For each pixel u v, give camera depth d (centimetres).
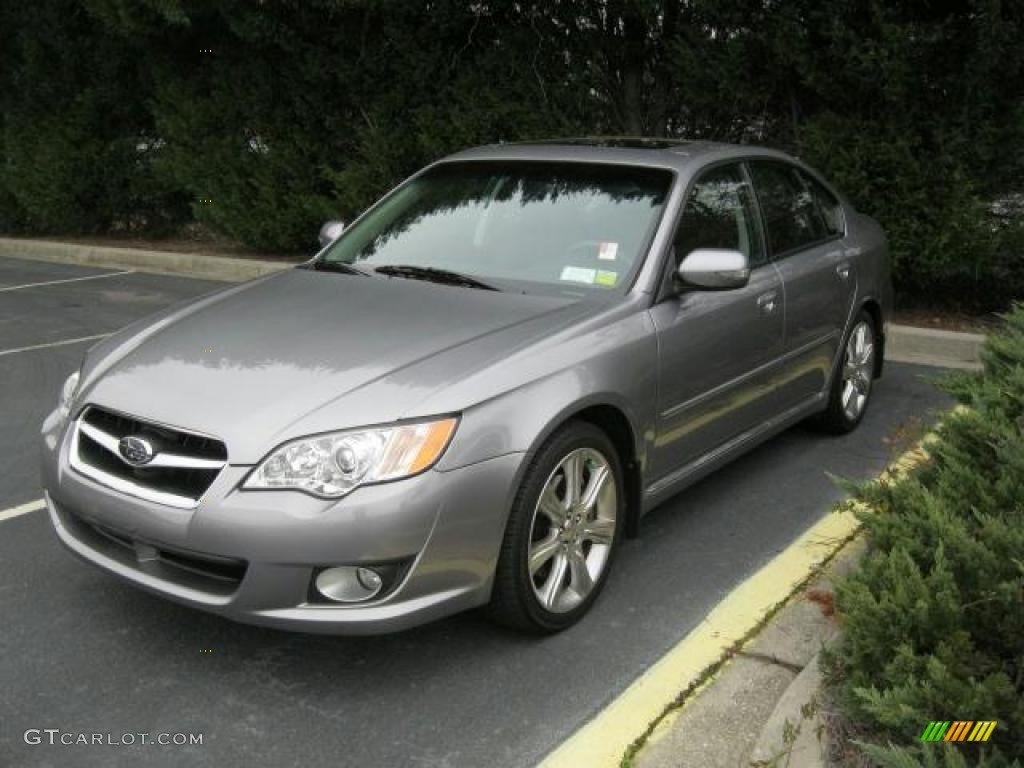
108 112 1402
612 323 383
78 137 1395
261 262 1196
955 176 774
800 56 795
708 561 421
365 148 1087
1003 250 799
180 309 422
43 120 1435
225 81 1213
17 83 1427
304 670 337
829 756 267
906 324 838
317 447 307
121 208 1421
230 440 312
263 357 350
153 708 316
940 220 788
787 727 269
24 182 1445
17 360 781
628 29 952
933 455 368
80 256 1354
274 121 1193
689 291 416
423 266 446
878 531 316
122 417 338
